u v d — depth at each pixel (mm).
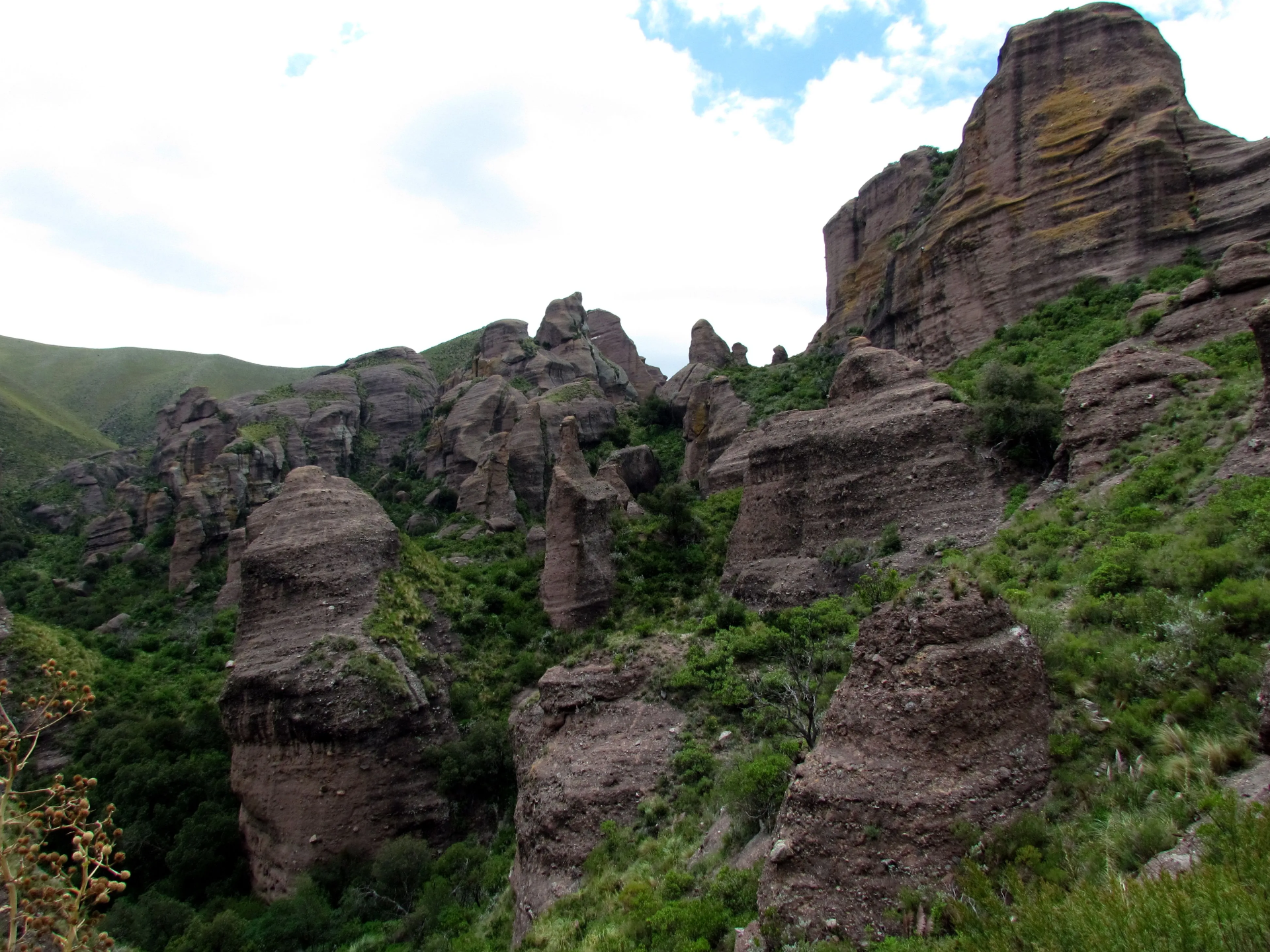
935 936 10961
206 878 36031
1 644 49500
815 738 19828
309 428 111250
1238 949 7781
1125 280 43125
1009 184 50844
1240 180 41875
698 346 97250
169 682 54344
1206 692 12969
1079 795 12250
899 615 14148
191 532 84125
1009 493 30625
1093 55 50000
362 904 30844
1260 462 20906
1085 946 8703
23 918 9797
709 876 18031
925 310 53844
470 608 45656
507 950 23047
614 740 26375
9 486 122125
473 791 35344
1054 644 15906
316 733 34500
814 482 36188
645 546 46875
